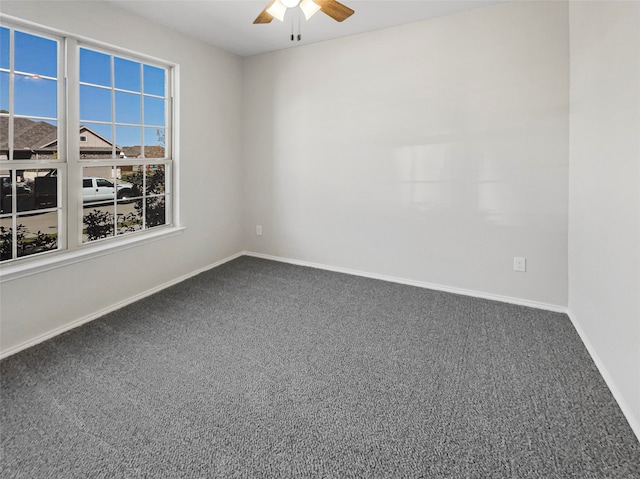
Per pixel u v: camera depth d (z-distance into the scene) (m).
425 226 3.45
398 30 3.34
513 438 1.60
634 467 1.43
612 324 1.91
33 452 1.51
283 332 2.61
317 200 4.03
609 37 1.94
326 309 3.02
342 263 3.97
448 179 3.28
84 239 2.85
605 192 2.02
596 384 1.98
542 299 3.01
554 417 1.72
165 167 3.52
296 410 1.79
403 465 1.46
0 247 2.34
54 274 2.52
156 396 1.88
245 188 4.52
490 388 1.96
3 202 2.34
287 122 4.09
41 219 2.55
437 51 3.18
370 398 1.88
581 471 1.42
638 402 1.59
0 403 1.81
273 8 2.12
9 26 2.28
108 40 2.79
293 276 3.84
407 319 2.82
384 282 3.67
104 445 1.55
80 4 2.58
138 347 2.38
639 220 1.59
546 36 2.77
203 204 3.91
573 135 2.66
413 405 1.82
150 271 3.33
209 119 3.88
